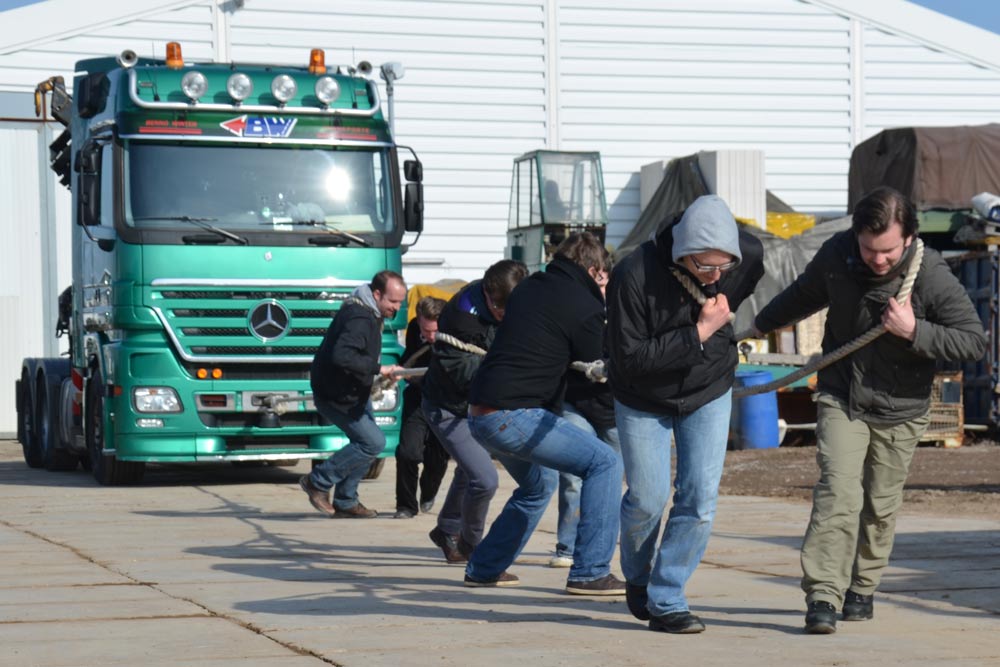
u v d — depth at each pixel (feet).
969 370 93.09
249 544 45.80
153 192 66.08
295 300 67.00
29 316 123.95
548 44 139.44
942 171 108.78
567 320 32.24
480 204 138.00
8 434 123.24
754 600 33.35
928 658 26.25
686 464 28.53
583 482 33.68
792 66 144.97
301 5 133.59
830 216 145.59
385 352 68.23
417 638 28.45
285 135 67.62
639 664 25.71
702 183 131.95
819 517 28.94
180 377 65.92
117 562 41.24
